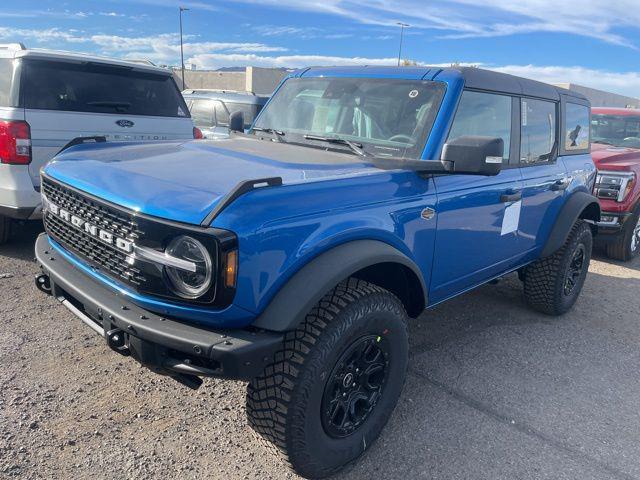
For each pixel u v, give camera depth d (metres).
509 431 3.27
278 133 3.89
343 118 3.67
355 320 2.54
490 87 3.71
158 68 6.25
